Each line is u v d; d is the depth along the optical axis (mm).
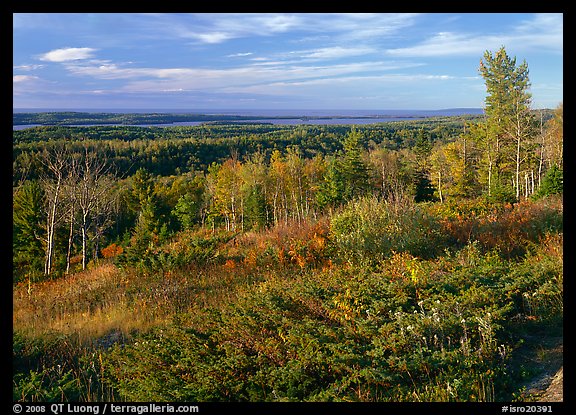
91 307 9422
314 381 4473
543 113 32062
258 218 33719
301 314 6031
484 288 6145
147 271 11641
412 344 4770
